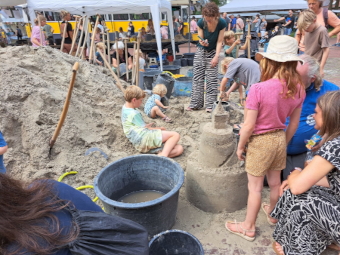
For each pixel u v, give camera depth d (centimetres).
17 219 72
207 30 462
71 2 804
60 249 77
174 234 190
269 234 228
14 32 1469
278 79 179
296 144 258
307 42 396
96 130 359
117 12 870
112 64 723
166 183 259
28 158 291
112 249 87
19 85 329
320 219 172
